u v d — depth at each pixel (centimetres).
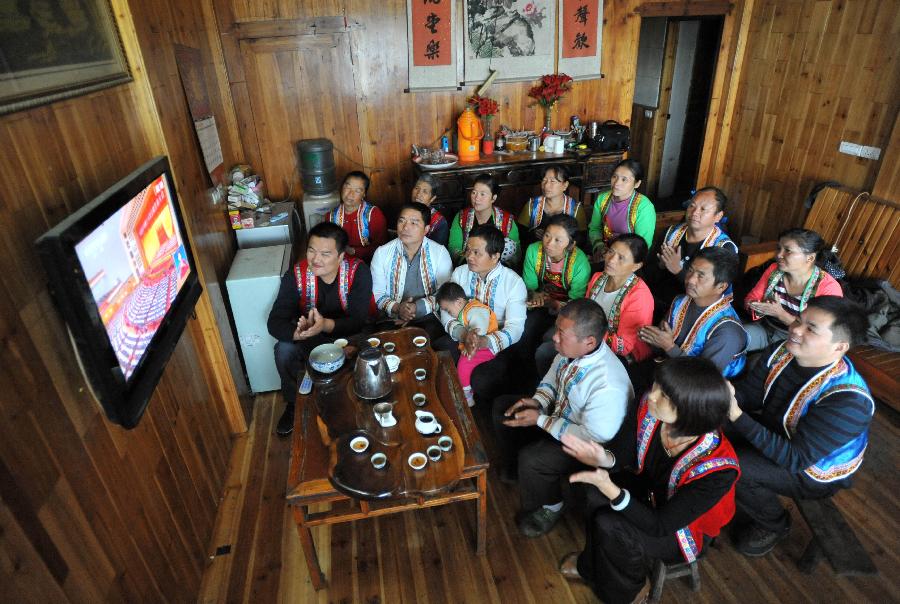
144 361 149
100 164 158
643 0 445
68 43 146
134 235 150
